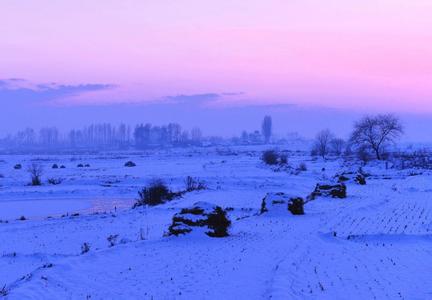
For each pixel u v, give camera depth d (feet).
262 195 138.21
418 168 241.76
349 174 172.86
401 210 101.45
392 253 61.21
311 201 121.08
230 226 77.05
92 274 51.93
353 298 41.98
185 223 73.46
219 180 179.32
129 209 121.60
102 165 302.66
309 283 46.93
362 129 308.81
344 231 77.41
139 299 43.68
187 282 48.73
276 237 72.64
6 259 65.51
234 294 44.42
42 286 46.55
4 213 122.01
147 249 64.39
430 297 42.09
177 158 395.75
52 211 125.18
